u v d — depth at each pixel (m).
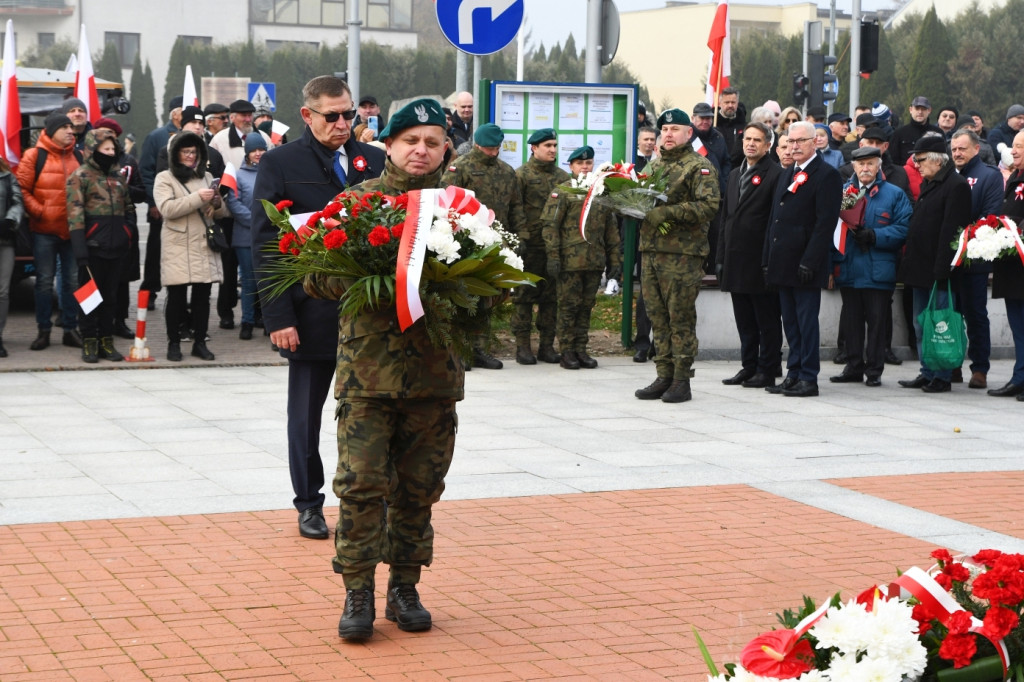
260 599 5.68
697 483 8.04
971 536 6.87
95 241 12.21
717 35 16.23
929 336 11.56
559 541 6.66
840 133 16.41
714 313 13.63
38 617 5.39
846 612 3.29
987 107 54.50
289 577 6.00
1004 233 11.20
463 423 9.87
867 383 12.21
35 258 12.95
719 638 5.19
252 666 4.89
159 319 15.67
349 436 5.23
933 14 52.47
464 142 15.80
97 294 12.04
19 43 68.38
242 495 7.51
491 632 5.31
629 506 7.41
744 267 11.52
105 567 6.09
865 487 8.03
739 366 13.30
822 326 13.95
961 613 3.31
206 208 12.48
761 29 79.06
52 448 8.70
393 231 4.89
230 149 15.46
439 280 4.93
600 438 9.40
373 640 5.21
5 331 14.31
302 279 5.33
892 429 10.04
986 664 3.28
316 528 6.65
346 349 5.22
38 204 12.77
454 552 6.45
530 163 12.76
